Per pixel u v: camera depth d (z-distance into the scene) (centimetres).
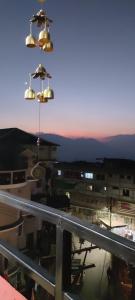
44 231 2344
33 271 158
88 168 3662
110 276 1912
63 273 138
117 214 3250
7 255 183
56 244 142
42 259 1684
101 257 2252
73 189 3694
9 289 224
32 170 1018
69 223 133
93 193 3603
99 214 3341
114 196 3453
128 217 3181
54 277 150
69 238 140
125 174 3381
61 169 3828
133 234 2616
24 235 2214
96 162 3944
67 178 3788
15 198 180
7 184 1875
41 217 155
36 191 2889
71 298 132
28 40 450
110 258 2208
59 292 139
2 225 1802
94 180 3606
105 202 3494
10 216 1853
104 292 1733
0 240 204
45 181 3003
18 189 2067
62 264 138
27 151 2030
